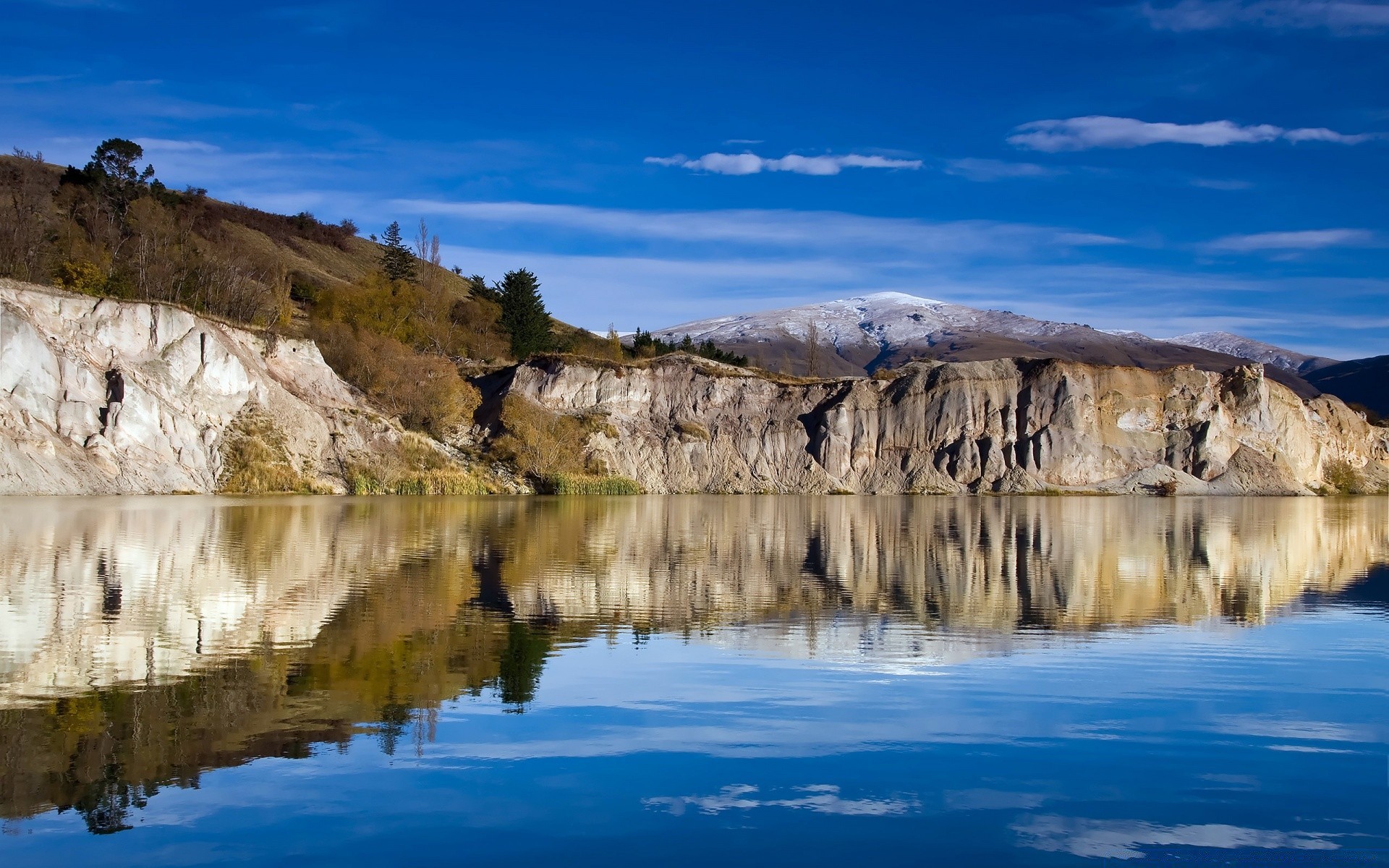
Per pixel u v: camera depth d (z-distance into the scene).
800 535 49.62
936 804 12.50
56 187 120.75
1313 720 16.34
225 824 11.48
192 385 73.00
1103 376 115.69
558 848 11.00
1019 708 16.88
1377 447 136.88
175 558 32.56
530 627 23.02
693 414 109.62
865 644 22.00
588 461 97.62
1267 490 113.25
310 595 26.22
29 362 63.94
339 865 10.49
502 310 133.25
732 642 22.03
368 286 117.25
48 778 12.72
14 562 30.48
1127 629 24.33
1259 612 27.36
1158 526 59.84
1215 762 14.19
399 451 84.88
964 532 53.00
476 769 13.40
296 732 14.75
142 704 15.86
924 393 112.44
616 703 16.73
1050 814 12.23
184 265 99.81
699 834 11.44
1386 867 10.91
